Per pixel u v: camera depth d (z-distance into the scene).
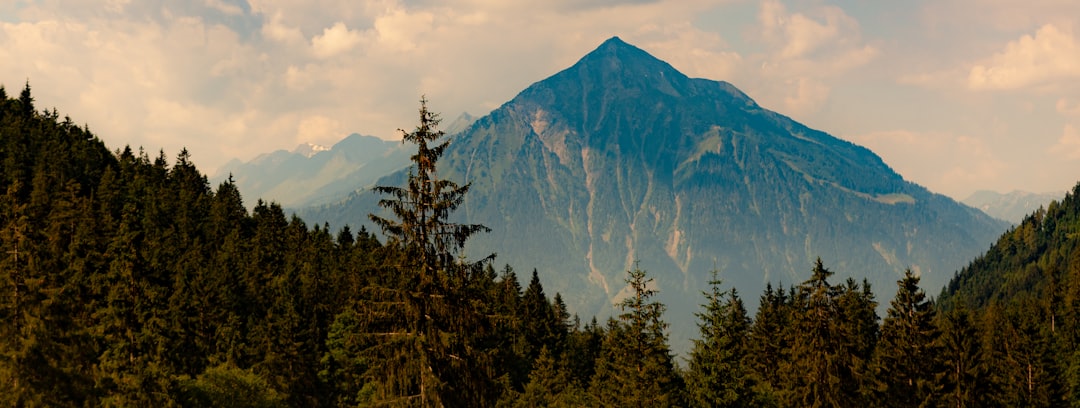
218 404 53.19
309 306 96.69
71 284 60.62
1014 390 85.88
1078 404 89.12
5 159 125.12
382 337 30.67
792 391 61.69
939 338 68.50
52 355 42.22
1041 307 137.00
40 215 94.81
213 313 81.62
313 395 76.56
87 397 43.75
